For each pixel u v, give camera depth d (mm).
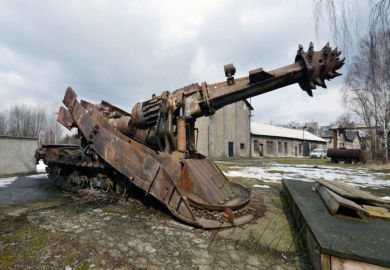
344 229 2367
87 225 3553
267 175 9680
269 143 30125
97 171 5504
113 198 5074
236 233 3289
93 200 5012
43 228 3426
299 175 9859
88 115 5230
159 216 3945
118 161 4461
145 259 2557
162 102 4363
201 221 3416
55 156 7141
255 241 3041
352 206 2723
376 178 9250
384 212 2852
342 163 17578
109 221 3729
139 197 4898
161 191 3855
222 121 23453
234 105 25062
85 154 5496
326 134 50000
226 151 23609
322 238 2129
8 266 2385
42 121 40844
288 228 3498
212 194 3908
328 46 3467
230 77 4098
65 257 2572
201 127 22438
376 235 2199
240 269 2389
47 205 4699
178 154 4320
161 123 4438
